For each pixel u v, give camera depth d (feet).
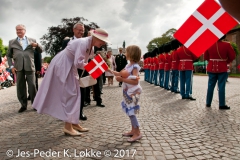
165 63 34.22
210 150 9.80
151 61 46.34
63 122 15.01
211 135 11.80
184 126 13.48
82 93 15.53
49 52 119.24
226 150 9.80
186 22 5.24
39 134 12.39
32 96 19.25
